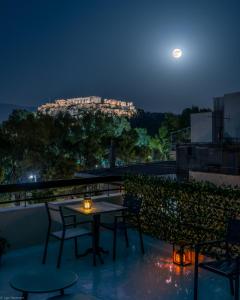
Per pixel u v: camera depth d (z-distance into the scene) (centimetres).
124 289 493
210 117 1969
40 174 3095
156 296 472
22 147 3069
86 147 3450
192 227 614
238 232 463
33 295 468
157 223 691
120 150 3678
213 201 579
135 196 712
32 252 633
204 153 1620
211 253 570
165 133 4112
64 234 560
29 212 661
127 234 734
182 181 656
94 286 502
